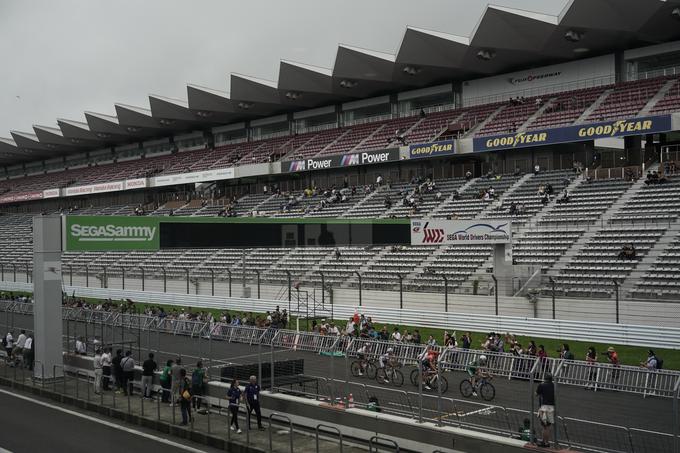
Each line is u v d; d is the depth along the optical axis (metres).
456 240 25.92
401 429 13.75
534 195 37.00
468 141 41.09
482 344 22.39
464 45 42.84
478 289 29.00
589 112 39.25
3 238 69.44
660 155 36.78
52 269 20.11
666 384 11.44
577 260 29.30
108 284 46.16
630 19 37.00
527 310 26.89
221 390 17.50
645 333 22.81
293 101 56.50
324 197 48.72
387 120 53.59
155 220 18.53
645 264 27.17
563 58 44.03
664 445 10.97
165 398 18.28
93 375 21.16
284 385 17.02
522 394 15.07
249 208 52.56
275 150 57.44
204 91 58.53
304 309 32.25
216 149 66.19
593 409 12.57
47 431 15.64
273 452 13.52
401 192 44.41
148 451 14.04
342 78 49.97
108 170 76.38
